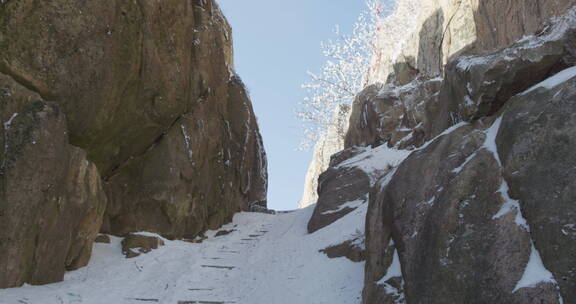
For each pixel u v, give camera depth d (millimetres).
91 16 7797
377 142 14008
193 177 11055
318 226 10758
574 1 5711
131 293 7539
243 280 8602
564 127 4148
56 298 6594
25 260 6691
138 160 10273
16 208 6402
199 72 11625
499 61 5270
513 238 4109
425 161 5762
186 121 11102
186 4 10781
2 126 6543
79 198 7602
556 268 3672
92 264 8516
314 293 7305
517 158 4406
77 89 7688
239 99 15484
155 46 9445
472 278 4227
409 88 14555
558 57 5043
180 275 8461
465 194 4785
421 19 15852
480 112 5531
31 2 7121
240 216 14312
